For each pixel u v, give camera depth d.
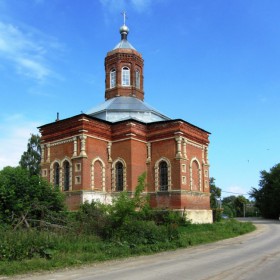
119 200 23.47
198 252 20.73
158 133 37.72
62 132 37.56
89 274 14.03
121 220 22.81
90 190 35.00
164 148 37.19
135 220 24.28
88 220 23.05
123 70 45.97
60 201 24.08
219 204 73.88
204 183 40.69
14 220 20.48
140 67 47.06
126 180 36.31
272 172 85.31
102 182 36.69
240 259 17.14
